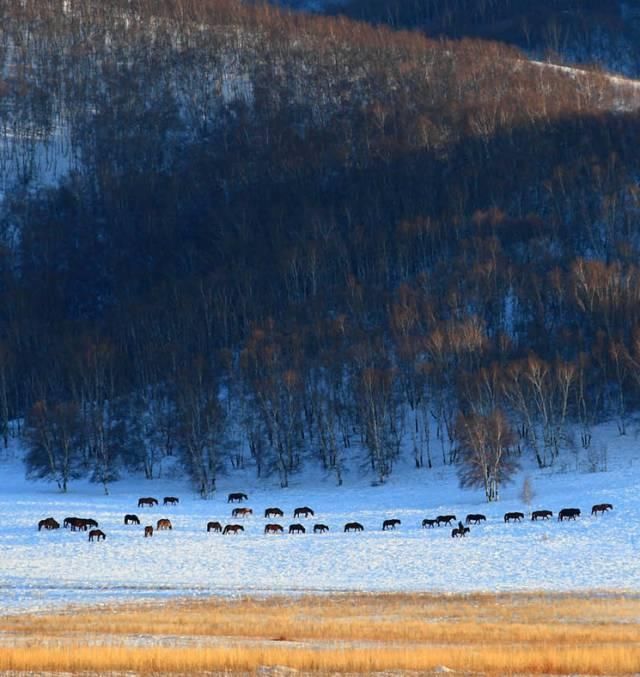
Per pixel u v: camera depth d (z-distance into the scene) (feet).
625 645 538.47
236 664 455.63
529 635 579.89
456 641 561.02
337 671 447.42
